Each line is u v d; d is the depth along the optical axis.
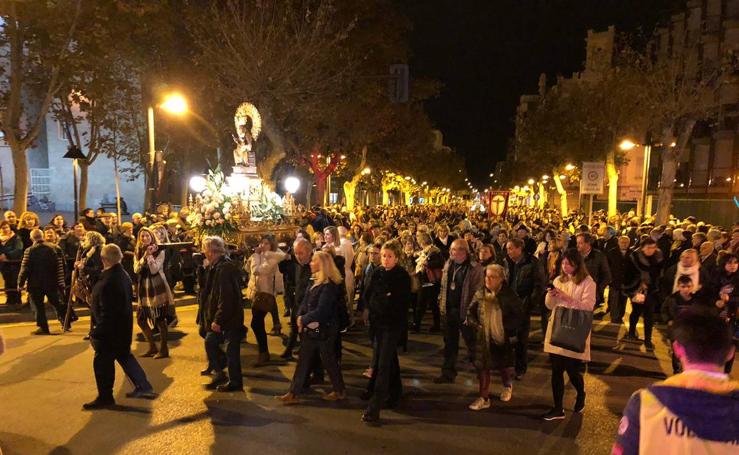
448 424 5.73
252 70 19.23
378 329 5.92
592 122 29.23
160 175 26.14
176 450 5.04
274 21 20.08
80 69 15.73
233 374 6.59
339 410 6.06
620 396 6.68
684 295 7.08
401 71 13.54
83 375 7.05
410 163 45.75
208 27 20.00
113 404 6.11
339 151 29.81
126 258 11.30
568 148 33.19
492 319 6.10
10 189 37.38
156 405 6.12
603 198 47.56
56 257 9.27
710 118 33.03
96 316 6.00
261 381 7.00
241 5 20.03
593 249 8.86
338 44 21.70
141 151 25.67
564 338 5.70
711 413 2.01
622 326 10.65
